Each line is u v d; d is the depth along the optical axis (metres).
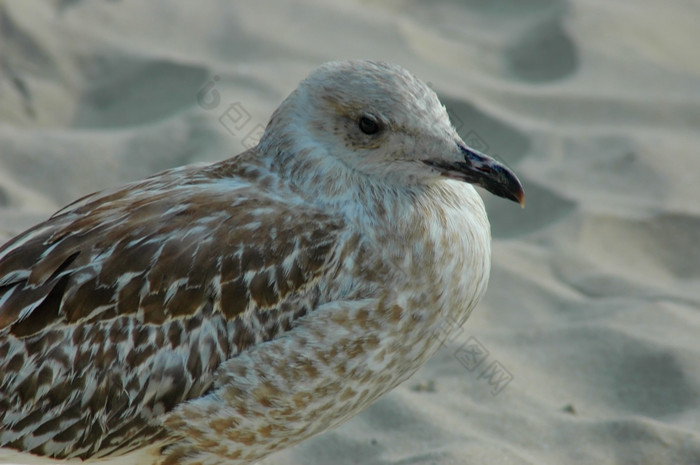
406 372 8.08
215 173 8.27
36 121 14.60
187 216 7.75
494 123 14.82
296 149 8.09
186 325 7.55
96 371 7.55
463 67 16.25
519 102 15.41
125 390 7.57
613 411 9.79
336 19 16.94
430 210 8.02
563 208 13.05
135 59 15.56
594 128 14.89
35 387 7.57
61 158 13.62
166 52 15.80
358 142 7.97
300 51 16.12
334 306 7.61
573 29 16.73
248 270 7.59
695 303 11.32
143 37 16.19
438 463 8.76
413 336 7.85
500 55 16.67
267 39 16.30
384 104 7.91
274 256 7.63
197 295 7.54
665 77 16.03
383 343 7.71
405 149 7.97
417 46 16.52
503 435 9.34
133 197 8.06
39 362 7.55
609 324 10.84
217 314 7.57
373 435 9.40
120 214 7.85
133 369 7.54
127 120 14.81
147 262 7.55
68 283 7.54
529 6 17.73
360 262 7.73
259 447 7.96
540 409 9.72
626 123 15.02
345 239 7.77
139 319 7.52
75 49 15.62
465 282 8.05
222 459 8.01
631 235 12.57
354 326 7.61
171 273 7.53
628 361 10.32
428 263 7.83
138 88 15.27
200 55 15.93
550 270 12.03
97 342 7.54
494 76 16.14
